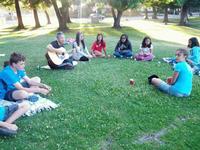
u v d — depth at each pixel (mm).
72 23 40344
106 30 29344
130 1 28719
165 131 5617
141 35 26859
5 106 5551
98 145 5043
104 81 8273
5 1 36719
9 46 16234
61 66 9602
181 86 7098
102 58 11773
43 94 7090
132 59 11625
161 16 70000
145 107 6559
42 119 5895
